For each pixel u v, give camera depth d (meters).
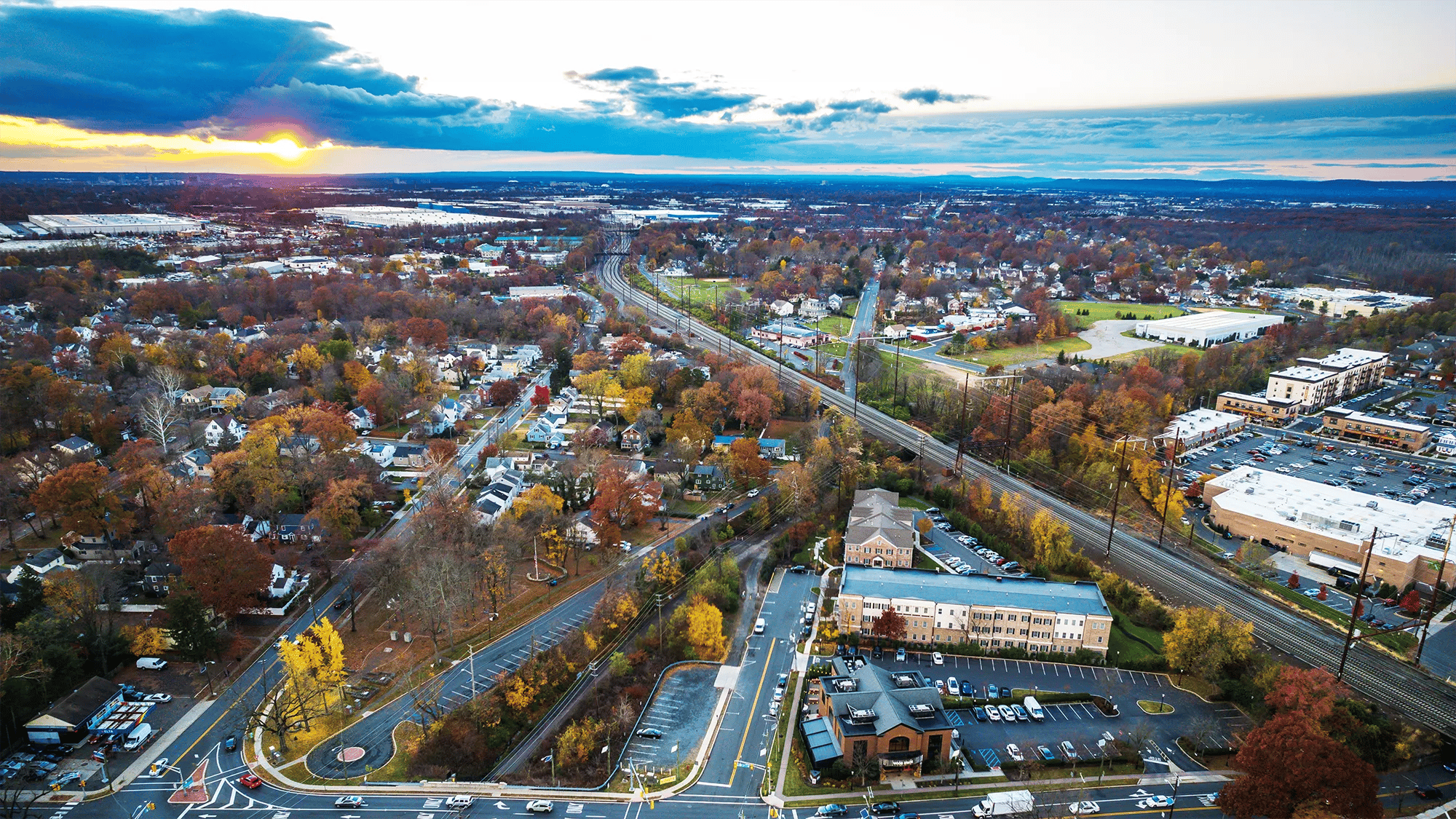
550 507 199.00
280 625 168.62
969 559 197.50
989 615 163.50
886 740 130.50
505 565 175.12
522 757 134.75
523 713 143.25
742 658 162.12
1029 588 169.62
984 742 138.00
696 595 169.75
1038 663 161.00
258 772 127.88
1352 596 183.62
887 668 158.62
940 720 134.75
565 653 158.00
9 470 199.88
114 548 188.38
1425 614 173.25
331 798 122.94
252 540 182.38
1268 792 116.25
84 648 149.25
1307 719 121.00
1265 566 192.62
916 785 129.00
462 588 163.75
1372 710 137.25
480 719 137.12
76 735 133.12
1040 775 130.62
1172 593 181.75
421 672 153.62
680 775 131.00
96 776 125.88
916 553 199.12
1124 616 175.25
